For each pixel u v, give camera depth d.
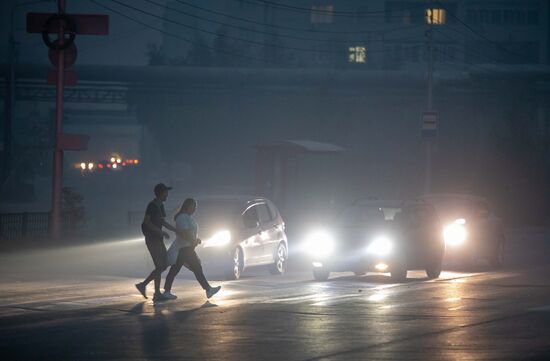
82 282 33.22
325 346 19.12
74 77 50.47
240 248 36.91
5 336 20.36
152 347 18.92
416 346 19.16
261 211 39.50
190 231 27.66
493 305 27.11
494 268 44.66
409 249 36.12
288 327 22.03
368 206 37.72
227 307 26.16
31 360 17.34
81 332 21.02
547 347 19.06
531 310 25.83
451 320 23.50
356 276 39.03
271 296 29.48
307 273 40.75
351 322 23.00
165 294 27.69
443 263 47.97
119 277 35.66
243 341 19.78
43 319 23.19
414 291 31.59
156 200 27.66
